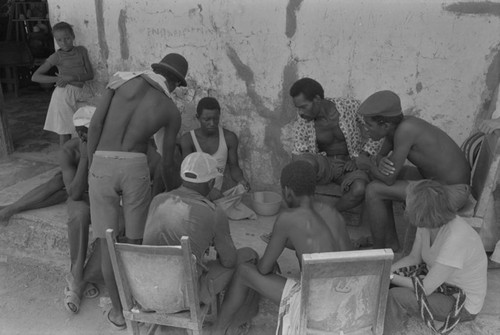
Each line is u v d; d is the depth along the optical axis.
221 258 2.76
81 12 4.50
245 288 2.81
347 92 3.79
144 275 2.50
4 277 3.79
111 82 2.95
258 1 3.79
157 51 4.33
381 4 3.46
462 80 3.44
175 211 2.56
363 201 3.64
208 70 4.19
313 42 3.74
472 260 2.46
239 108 4.20
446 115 3.57
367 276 2.23
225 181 4.34
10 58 8.20
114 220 3.05
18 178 5.08
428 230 2.61
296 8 3.69
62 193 4.17
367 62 3.64
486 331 2.74
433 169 2.97
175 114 3.04
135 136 2.91
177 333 3.04
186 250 2.32
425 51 3.46
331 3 3.59
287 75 3.91
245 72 4.05
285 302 2.56
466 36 3.33
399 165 2.96
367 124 2.96
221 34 4.02
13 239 4.05
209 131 3.93
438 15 3.35
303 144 3.75
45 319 3.33
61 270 3.80
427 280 2.48
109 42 4.50
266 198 4.18
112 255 2.48
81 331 3.20
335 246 2.54
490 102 3.42
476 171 3.14
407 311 2.61
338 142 3.77
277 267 3.00
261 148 4.24
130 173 2.92
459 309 2.49
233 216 3.90
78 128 3.20
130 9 4.29
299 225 2.49
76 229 3.33
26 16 8.56
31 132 6.58
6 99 8.28
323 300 2.29
